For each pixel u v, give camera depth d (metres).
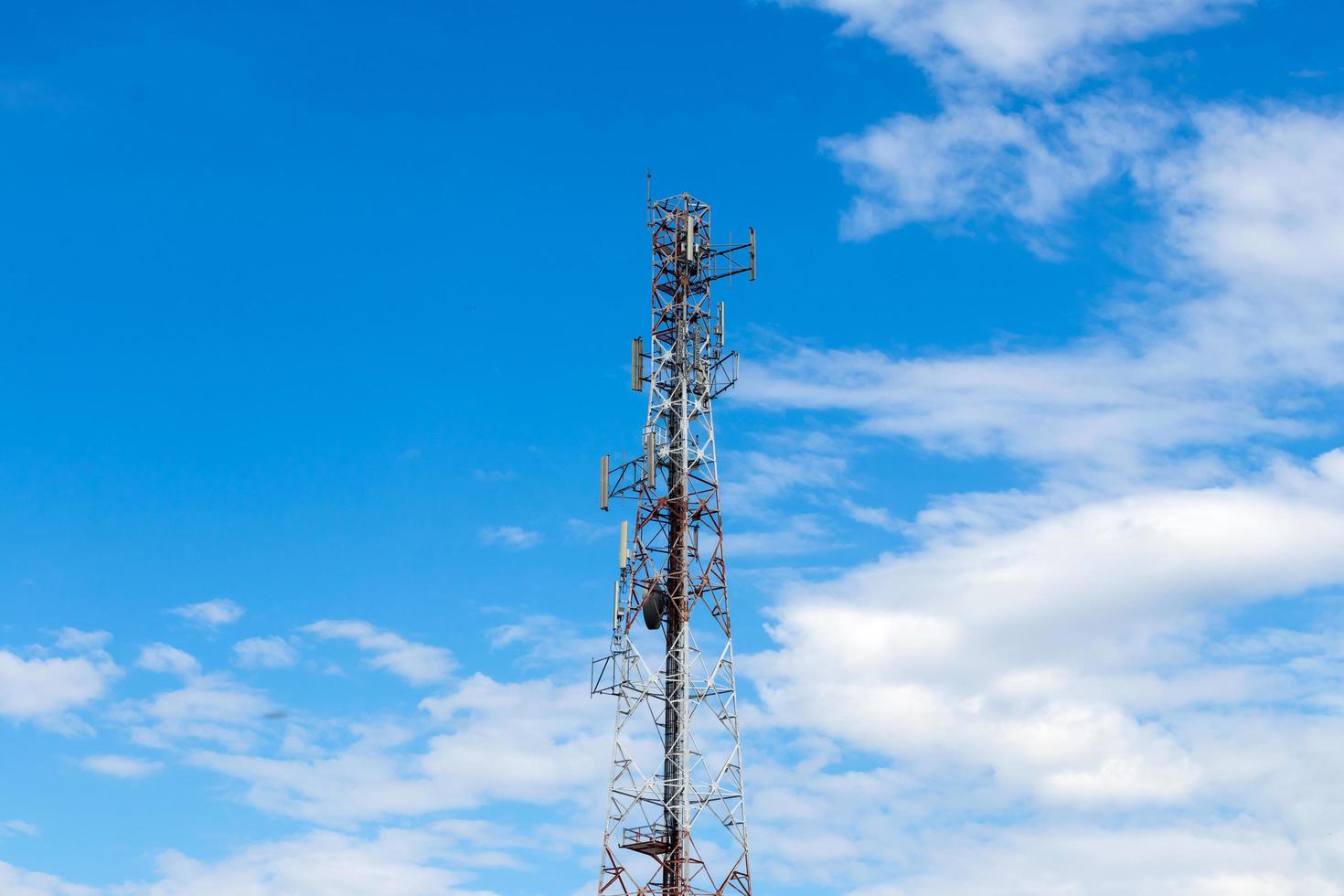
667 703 143.50
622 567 147.12
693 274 157.62
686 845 138.75
